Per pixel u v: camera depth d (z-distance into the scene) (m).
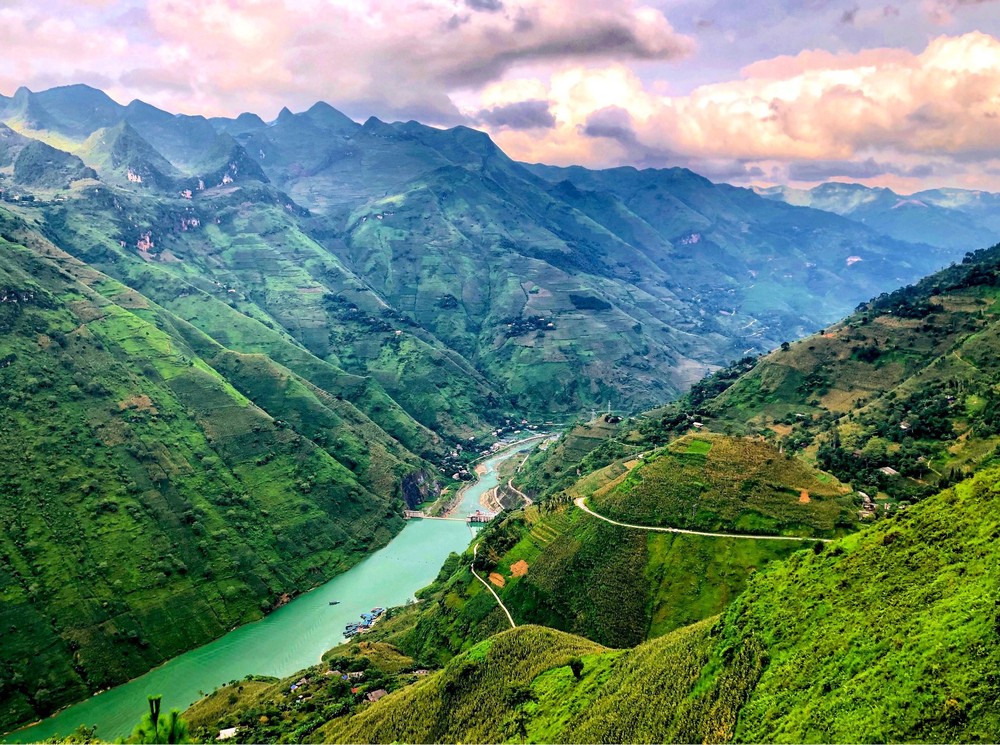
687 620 141.25
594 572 159.62
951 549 86.31
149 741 66.25
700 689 93.44
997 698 61.91
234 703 154.25
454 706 120.88
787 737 73.75
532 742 101.12
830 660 81.44
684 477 173.38
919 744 62.59
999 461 172.00
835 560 100.62
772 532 153.25
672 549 155.75
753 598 104.81
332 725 131.75
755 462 172.88
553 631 137.88
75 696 168.25
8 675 165.00
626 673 107.88
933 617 76.00
